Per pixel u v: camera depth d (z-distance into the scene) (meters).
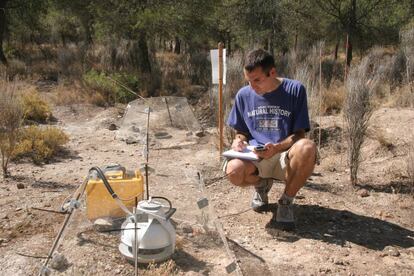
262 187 4.15
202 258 3.10
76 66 13.98
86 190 3.39
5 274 3.14
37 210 4.20
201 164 5.39
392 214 4.23
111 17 14.04
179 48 22.69
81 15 19.39
